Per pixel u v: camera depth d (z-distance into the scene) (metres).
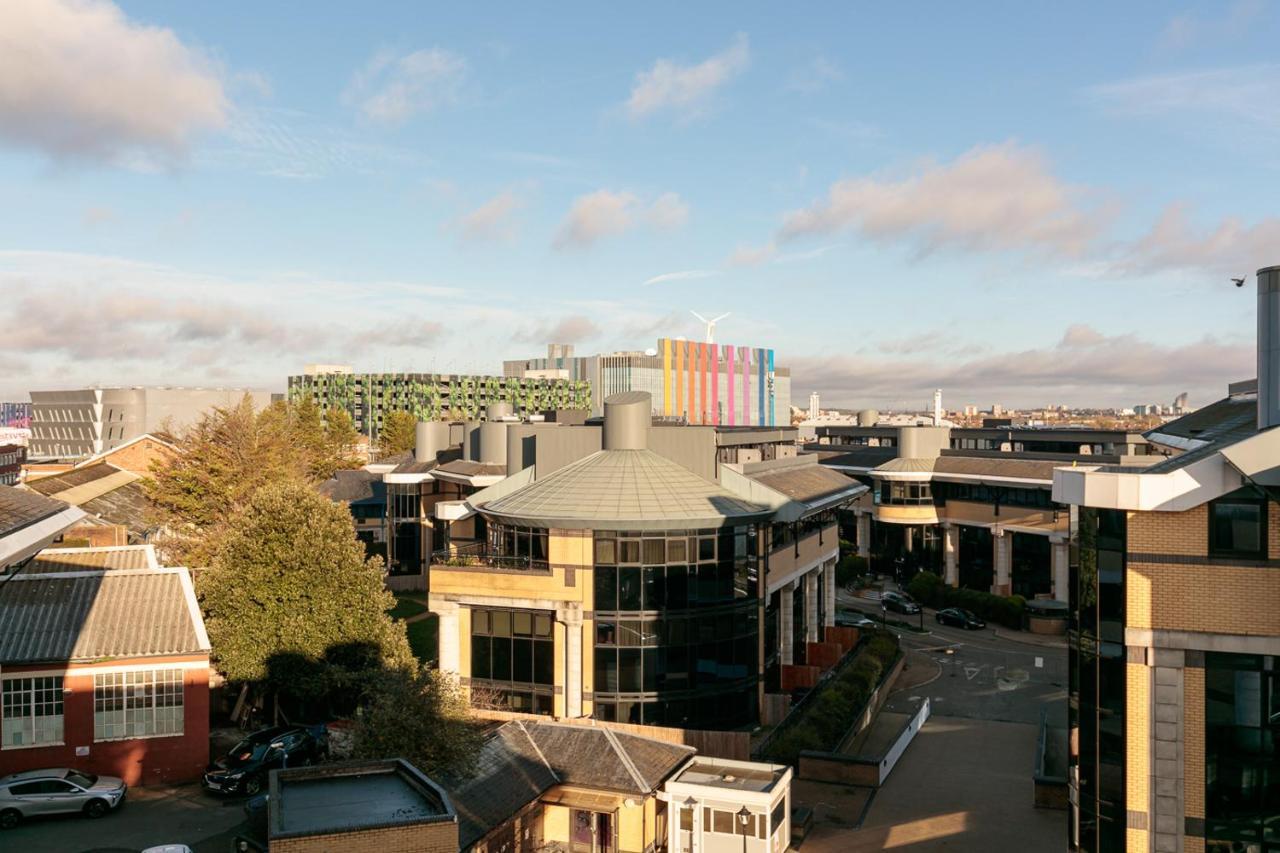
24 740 37.97
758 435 60.53
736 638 47.19
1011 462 87.00
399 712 32.16
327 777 25.52
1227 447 23.11
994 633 76.81
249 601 44.31
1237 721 23.84
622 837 33.00
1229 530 23.88
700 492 48.03
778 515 49.88
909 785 42.78
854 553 100.38
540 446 53.88
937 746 48.78
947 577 92.12
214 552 55.16
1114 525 25.08
